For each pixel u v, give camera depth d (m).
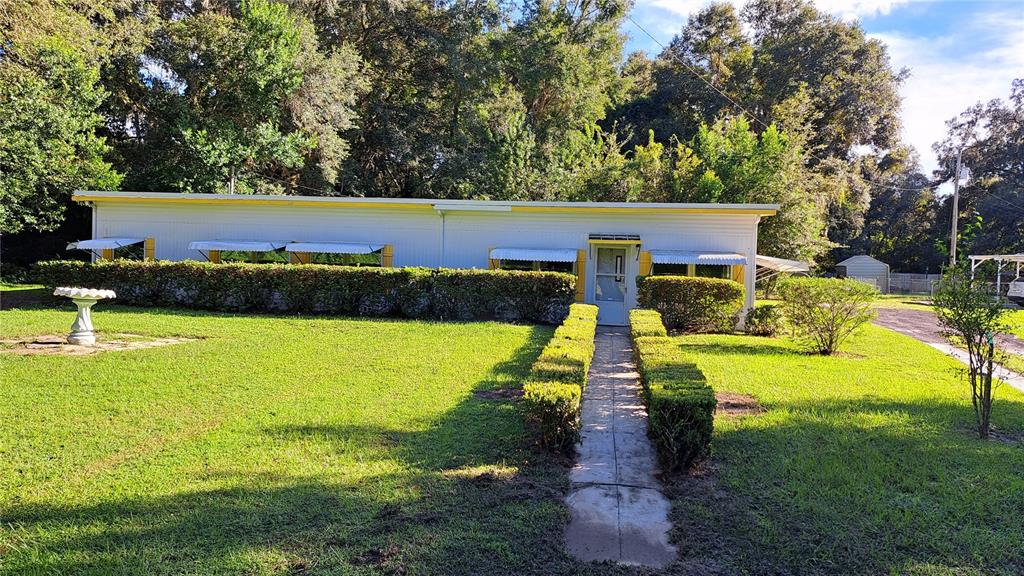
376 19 28.83
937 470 4.34
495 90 30.50
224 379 6.86
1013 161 40.56
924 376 8.12
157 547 3.05
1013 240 39.09
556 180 24.97
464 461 4.42
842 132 37.28
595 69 31.55
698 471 4.30
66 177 19.11
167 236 16.06
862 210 35.44
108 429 4.94
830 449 4.76
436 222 15.28
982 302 5.29
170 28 22.06
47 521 3.32
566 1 31.14
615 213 14.49
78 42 19.61
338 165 25.52
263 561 2.94
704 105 38.44
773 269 16.73
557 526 3.42
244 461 4.27
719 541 3.29
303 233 15.70
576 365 5.64
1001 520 3.56
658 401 4.37
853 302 10.02
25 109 18.03
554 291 13.48
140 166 23.39
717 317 12.94
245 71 21.94
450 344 9.86
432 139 30.09
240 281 14.31
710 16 40.56
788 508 3.69
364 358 8.41
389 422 5.32
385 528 3.31
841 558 3.11
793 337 11.31
